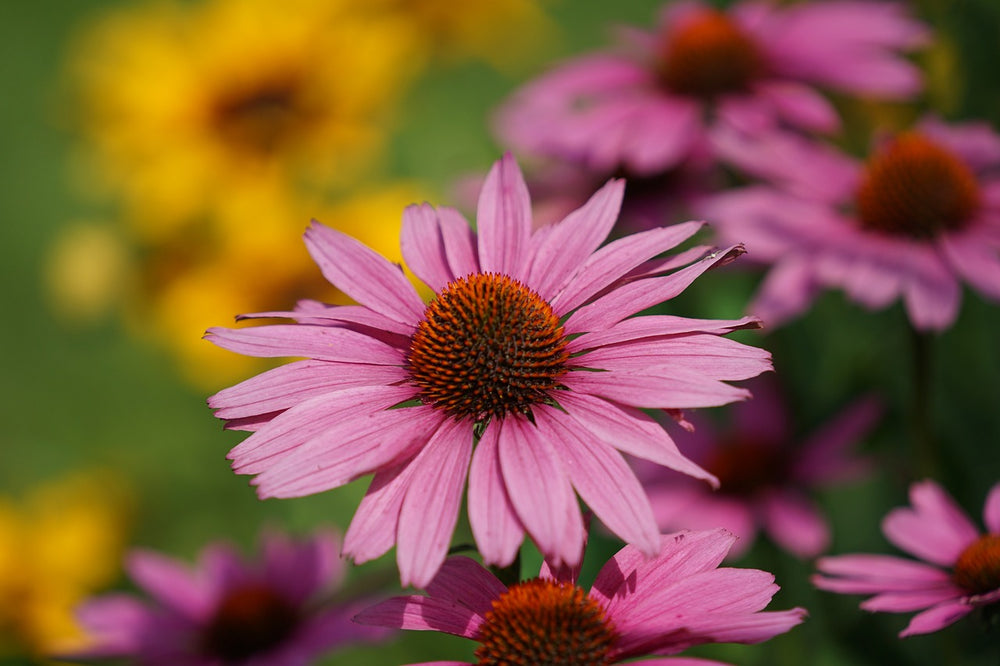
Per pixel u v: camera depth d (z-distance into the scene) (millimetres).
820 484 718
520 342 521
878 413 720
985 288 655
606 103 776
